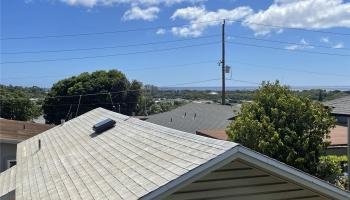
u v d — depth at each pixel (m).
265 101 17.42
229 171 8.01
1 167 22.33
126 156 9.76
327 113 17.41
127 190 7.27
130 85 59.75
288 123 16.69
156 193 6.60
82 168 10.84
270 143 16.14
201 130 27.92
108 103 55.97
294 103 16.77
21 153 18.52
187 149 8.02
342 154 19.83
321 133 16.81
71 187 9.55
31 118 57.94
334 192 7.91
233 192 8.02
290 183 8.36
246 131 17.03
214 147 7.44
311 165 16.28
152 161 8.30
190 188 7.80
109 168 9.45
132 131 12.39
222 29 34.03
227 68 35.44
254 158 7.28
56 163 13.04
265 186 8.25
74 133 17.30
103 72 58.03
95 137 14.23
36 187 11.45
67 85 56.81
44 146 17.52
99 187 8.38
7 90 58.50
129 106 59.34
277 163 7.50
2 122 28.30
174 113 38.78
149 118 39.47
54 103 56.50
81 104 55.72
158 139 9.92
